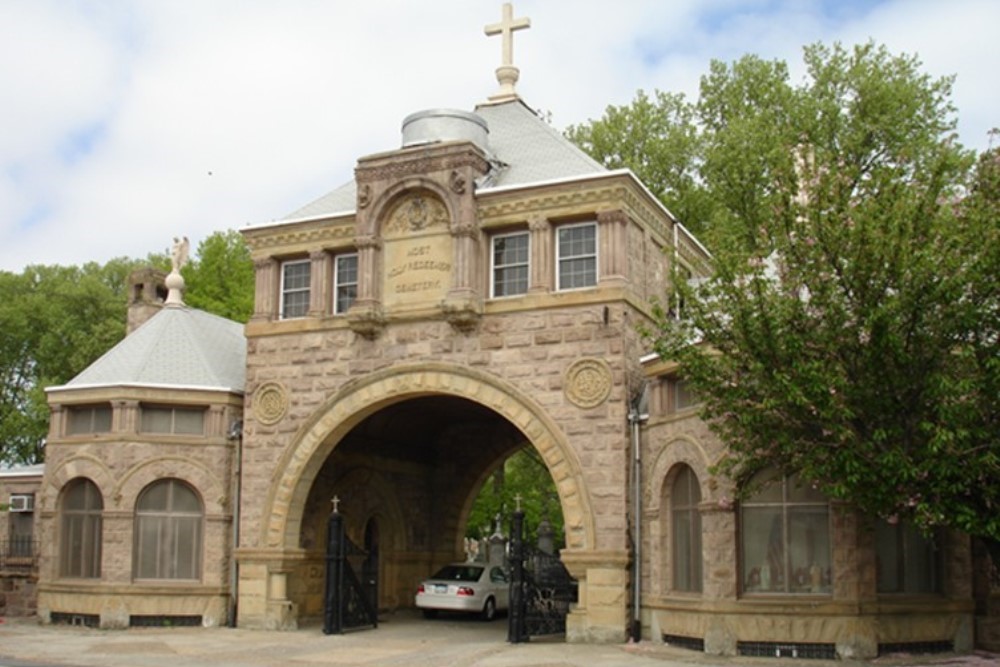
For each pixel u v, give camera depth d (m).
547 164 28.16
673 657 21.42
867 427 17.36
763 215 21.42
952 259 16.56
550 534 47.72
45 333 55.41
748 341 17.94
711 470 19.11
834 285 17.66
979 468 16.22
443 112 28.56
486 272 27.41
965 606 21.88
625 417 25.22
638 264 27.19
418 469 36.47
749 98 40.47
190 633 27.03
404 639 25.94
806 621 20.95
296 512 28.59
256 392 29.19
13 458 55.78
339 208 29.91
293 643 24.89
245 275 52.53
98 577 28.84
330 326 28.53
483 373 26.62
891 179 18.48
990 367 16.19
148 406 29.36
